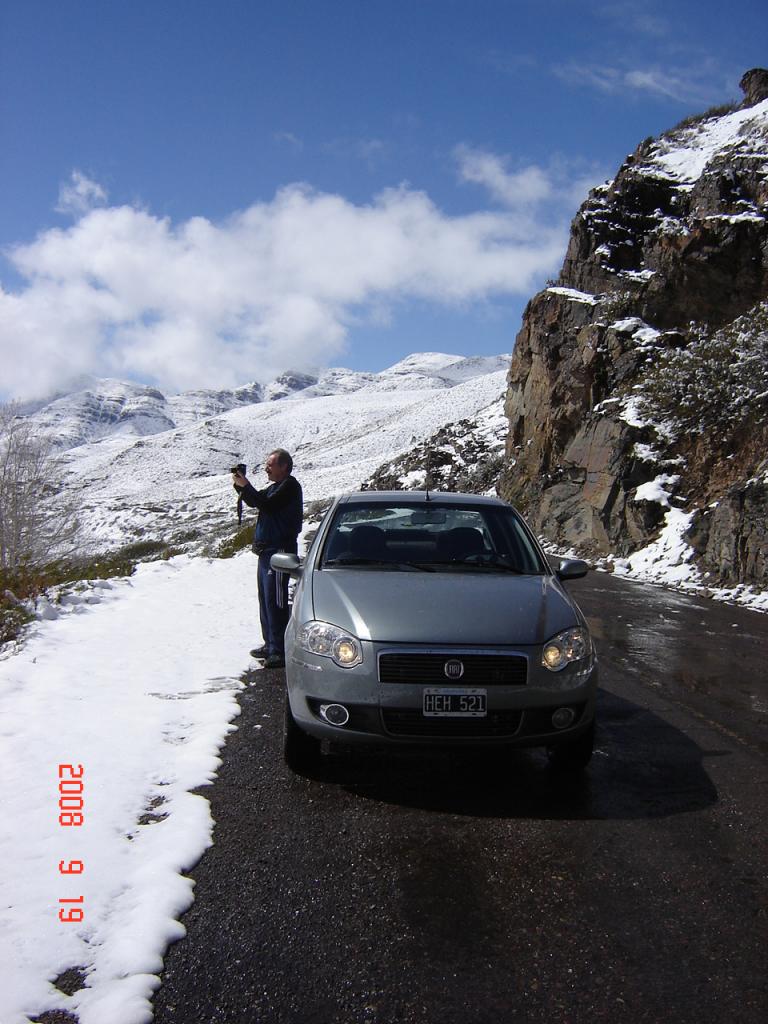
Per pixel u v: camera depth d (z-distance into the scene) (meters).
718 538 13.15
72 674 6.45
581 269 25.27
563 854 3.49
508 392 28.92
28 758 4.48
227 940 2.79
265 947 2.74
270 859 3.41
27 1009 2.35
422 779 4.41
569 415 21.86
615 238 24.72
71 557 14.53
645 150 29.17
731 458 15.78
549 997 2.49
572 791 4.25
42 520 13.29
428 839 3.63
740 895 3.15
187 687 6.24
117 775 4.26
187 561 17.06
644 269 23.77
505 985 2.54
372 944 2.77
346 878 3.25
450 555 5.21
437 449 45.22
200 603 10.79
